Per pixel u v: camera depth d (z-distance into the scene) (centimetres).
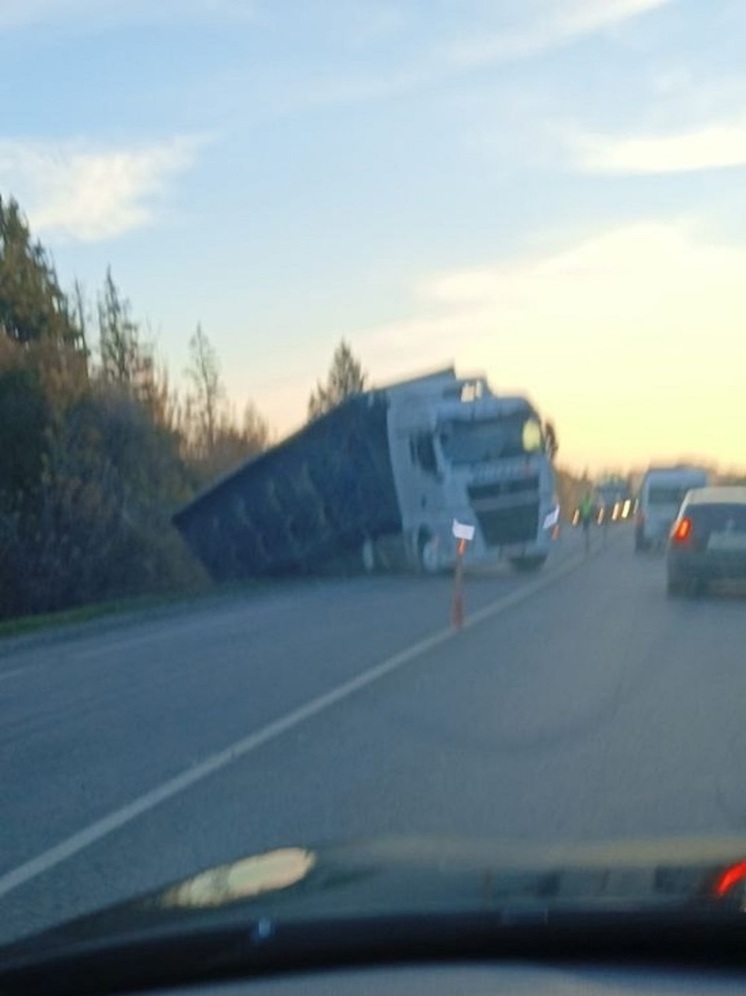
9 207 5047
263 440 4888
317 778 1134
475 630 2191
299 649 2058
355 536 3750
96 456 3866
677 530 2656
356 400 3678
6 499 3656
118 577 3747
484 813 991
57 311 5075
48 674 1984
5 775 1225
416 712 1438
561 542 5222
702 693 1517
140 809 1056
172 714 1511
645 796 1038
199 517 3938
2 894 845
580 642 1988
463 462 3553
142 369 4766
